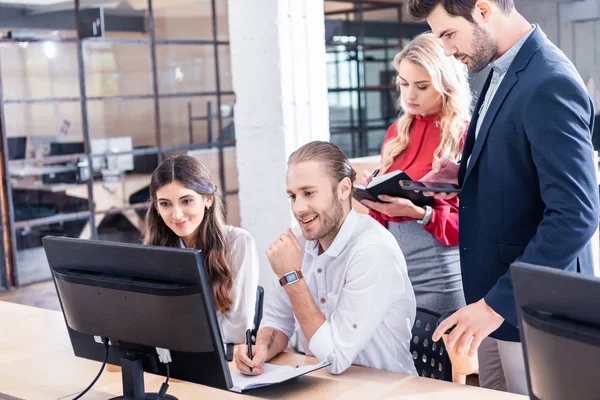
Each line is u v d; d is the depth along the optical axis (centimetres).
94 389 205
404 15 869
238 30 434
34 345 249
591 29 594
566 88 197
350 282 205
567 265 194
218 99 802
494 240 217
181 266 163
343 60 842
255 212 444
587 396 124
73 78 718
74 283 184
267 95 429
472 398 181
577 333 122
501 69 217
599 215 198
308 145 208
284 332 230
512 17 210
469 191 224
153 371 184
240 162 446
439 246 287
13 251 686
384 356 214
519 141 207
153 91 764
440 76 286
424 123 302
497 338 222
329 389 193
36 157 696
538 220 211
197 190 239
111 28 736
